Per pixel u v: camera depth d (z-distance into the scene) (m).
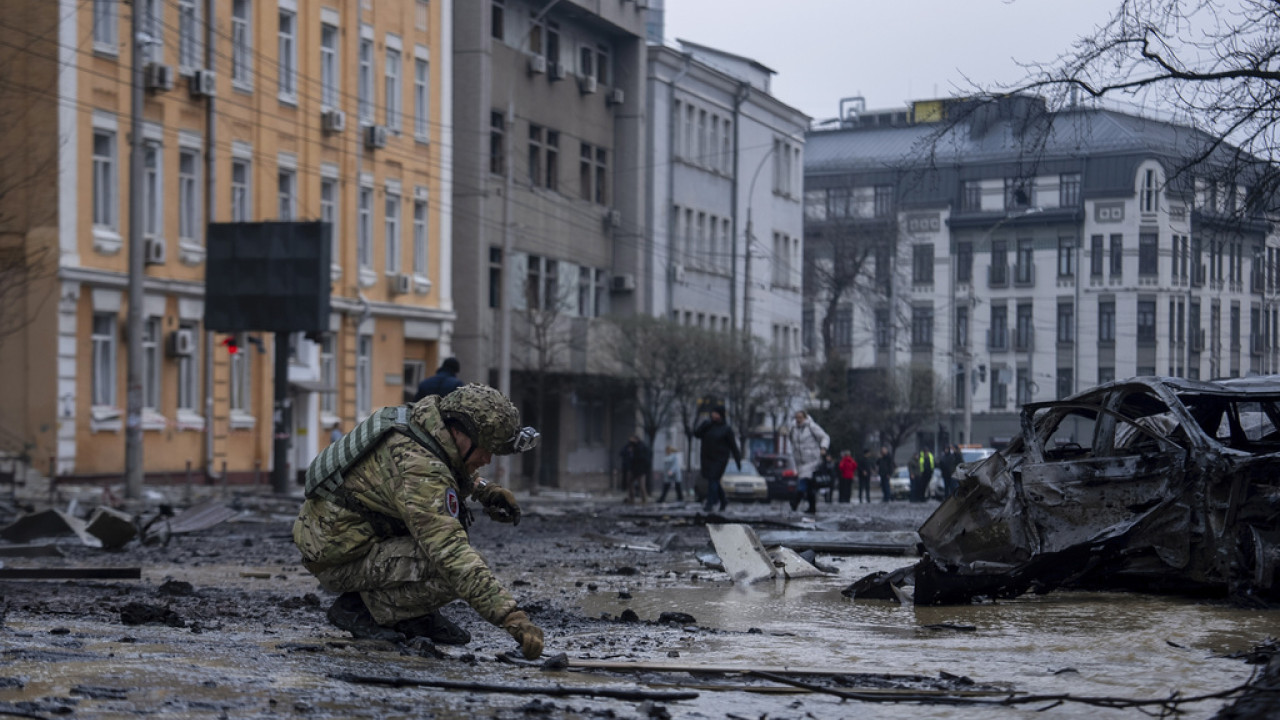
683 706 5.13
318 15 41.47
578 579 12.56
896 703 5.32
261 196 39.00
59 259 31.52
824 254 95.25
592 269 57.84
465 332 49.16
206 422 36.56
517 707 4.89
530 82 53.09
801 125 78.12
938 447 86.19
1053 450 11.43
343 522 6.19
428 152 47.16
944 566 9.98
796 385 59.53
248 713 4.53
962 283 97.69
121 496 29.98
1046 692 5.70
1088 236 93.38
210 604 9.17
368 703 4.82
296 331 31.38
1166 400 10.18
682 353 53.16
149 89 34.56
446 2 48.06
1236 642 7.62
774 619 9.07
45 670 5.19
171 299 35.41
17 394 31.64
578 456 55.62
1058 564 9.95
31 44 31.66
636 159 59.66
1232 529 9.57
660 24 79.50
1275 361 61.59
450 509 5.98
